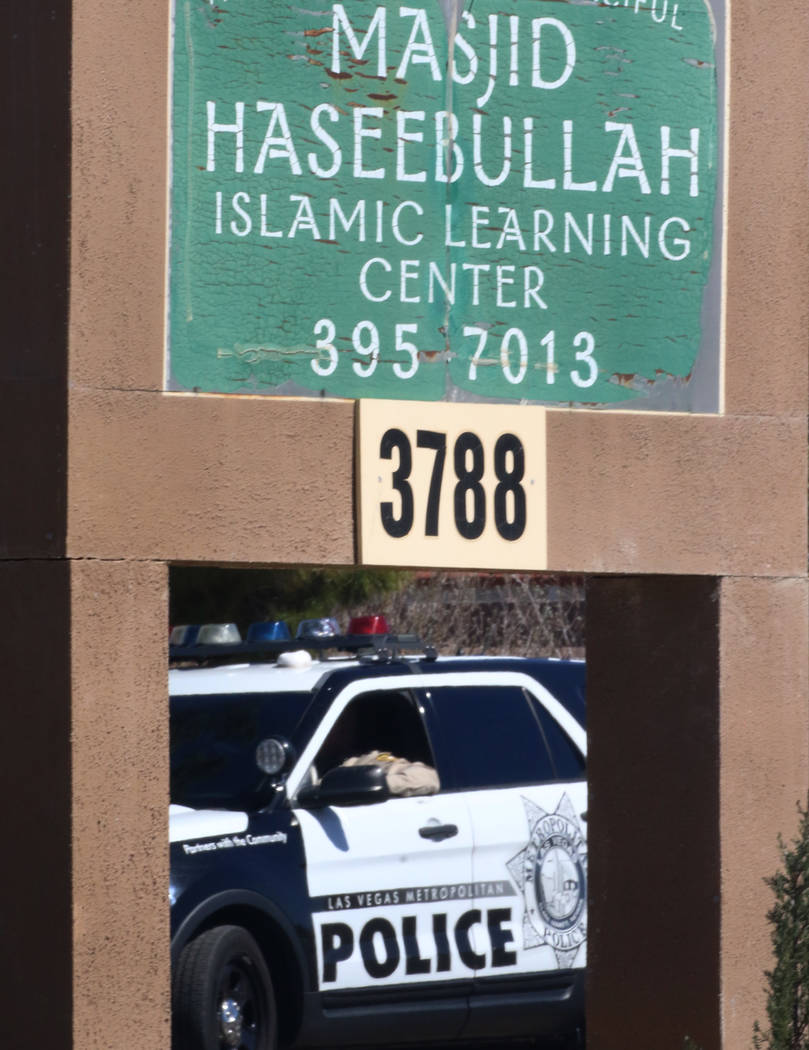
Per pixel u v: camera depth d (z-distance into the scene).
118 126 15.84
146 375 15.88
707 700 18.00
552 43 17.72
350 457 16.67
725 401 18.19
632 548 17.72
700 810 17.97
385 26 17.08
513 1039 26.20
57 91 15.71
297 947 23.84
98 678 15.38
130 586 15.62
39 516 15.58
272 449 16.34
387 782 24.84
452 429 16.97
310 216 16.70
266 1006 23.59
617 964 18.55
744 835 17.88
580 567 17.50
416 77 17.17
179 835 23.48
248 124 16.50
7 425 15.87
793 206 18.55
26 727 15.51
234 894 23.34
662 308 18.00
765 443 18.33
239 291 16.39
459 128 17.34
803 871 17.03
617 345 17.84
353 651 28.83
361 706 26.30
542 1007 25.91
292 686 26.12
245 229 16.44
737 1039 17.64
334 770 24.88
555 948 26.08
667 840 18.23
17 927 15.44
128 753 15.45
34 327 15.78
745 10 18.41
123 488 15.66
